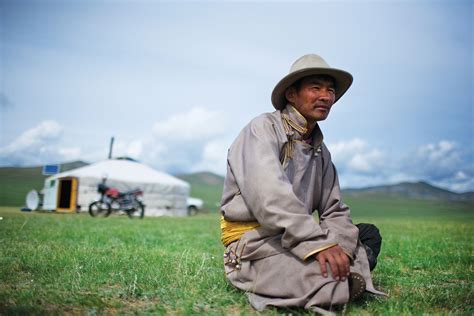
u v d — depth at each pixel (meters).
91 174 23.48
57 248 4.53
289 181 2.51
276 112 2.74
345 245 2.57
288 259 2.44
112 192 17.44
